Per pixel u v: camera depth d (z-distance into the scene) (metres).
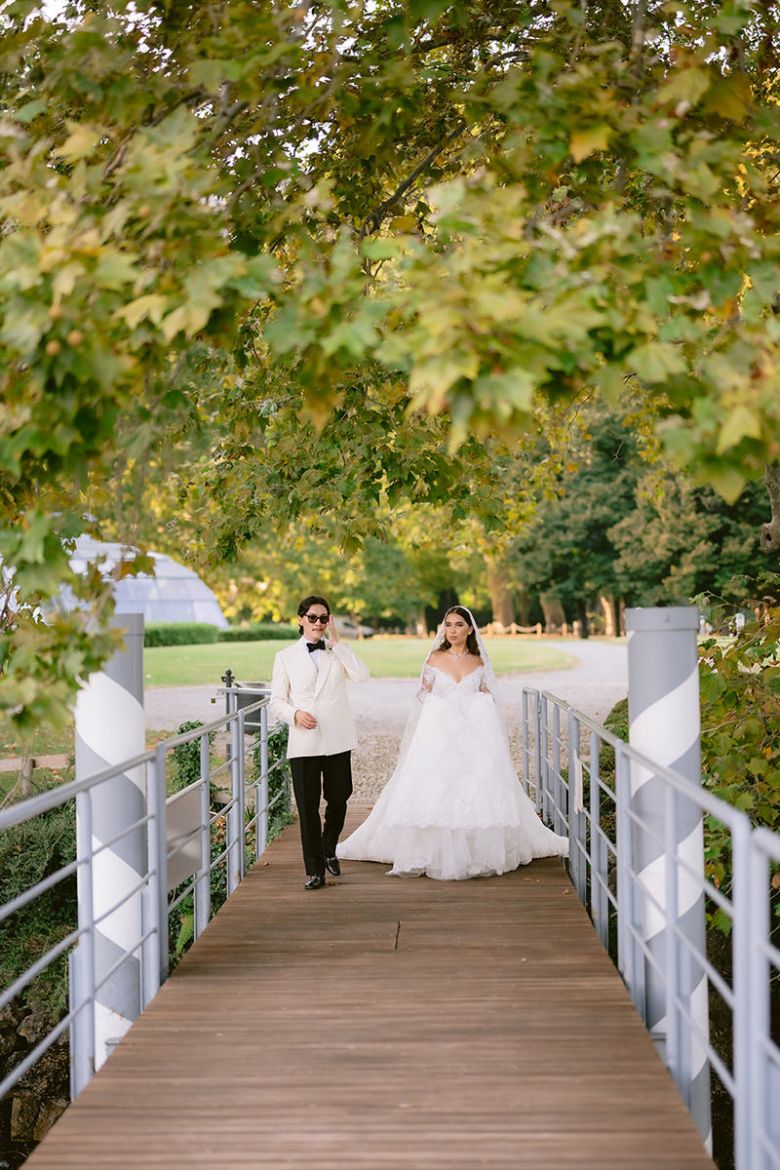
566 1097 3.94
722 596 7.22
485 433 3.43
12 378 3.84
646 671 5.27
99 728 5.83
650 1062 4.24
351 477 7.75
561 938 5.96
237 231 5.17
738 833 3.15
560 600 47.28
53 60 4.41
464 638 7.53
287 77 5.18
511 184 4.74
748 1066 3.10
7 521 4.37
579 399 8.01
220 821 9.75
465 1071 4.18
